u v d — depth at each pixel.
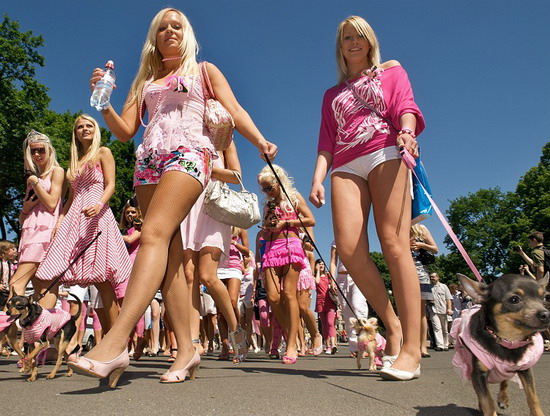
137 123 3.96
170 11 3.92
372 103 4.21
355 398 2.81
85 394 2.91
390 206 4.03
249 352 10.52
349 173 4.25
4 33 26.64
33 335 4.32
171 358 6.51
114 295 5.20
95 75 3.69
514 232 51.72
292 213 6.57
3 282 8.20
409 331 3.83
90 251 4.98
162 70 3.97
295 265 6.50
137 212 7.21
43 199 5.70
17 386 3.49
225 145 3.82
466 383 3.39
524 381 2.50
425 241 8.70
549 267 9.41
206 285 5.50
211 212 5.31
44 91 27.55
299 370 4.80
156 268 3.22
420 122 4.16
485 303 2.49
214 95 3.79
